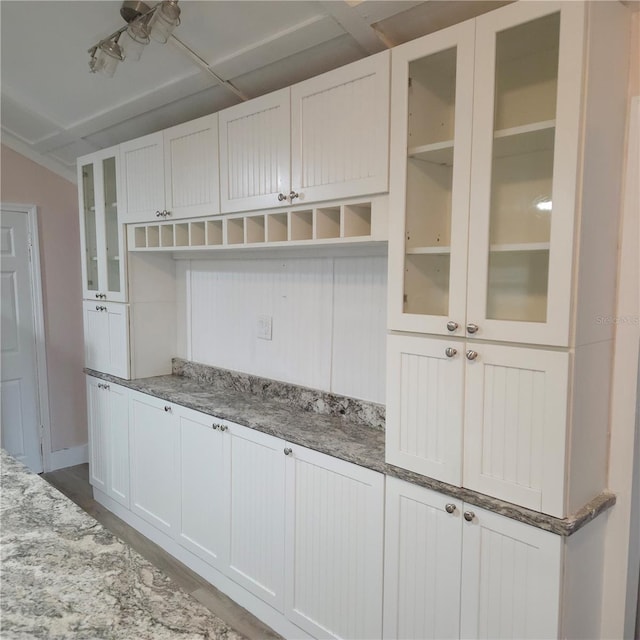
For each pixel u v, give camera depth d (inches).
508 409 55.7
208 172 94.3
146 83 100.1
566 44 50.3
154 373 126.0
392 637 68.1
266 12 74.8
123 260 118.3
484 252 57.1
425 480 62.7
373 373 87.1
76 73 101.9
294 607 82.0
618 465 61.4
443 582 62.1
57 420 155.5
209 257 118.6
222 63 88.4
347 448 74.3
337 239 74.6
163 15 68.6
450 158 64.6
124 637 34.0
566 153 50.9
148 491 115.0
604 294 57.7
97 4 80.2
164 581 40.6
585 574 58.2
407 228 65.2
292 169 78.9
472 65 56.9
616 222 58.8
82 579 40.4
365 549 70.6
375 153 67.2
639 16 57.3
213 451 96.2
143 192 109.9
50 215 149.2
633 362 59.7
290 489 81.2
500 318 57.1
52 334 152.3
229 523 93.7
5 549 44.5
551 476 52.9
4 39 93.0
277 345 104.3
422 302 64.9
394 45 74.9
